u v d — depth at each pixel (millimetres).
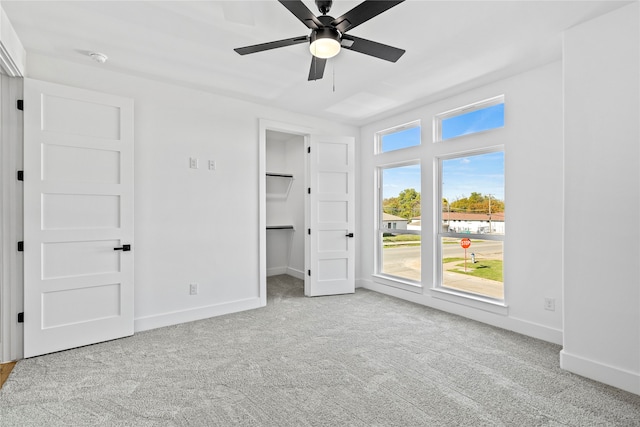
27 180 2510
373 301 4133
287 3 1666
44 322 2580
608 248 2150
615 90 2107
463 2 1997
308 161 4422
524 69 2957
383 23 2227
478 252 3477
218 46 2547
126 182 2938
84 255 2746
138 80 3121
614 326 2127
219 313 3604
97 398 1994
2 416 1816
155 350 2676
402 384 2166
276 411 1874
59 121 2633
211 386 2135
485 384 2162
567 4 2029
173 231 3324
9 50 2195
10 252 2496
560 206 2785
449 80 3203
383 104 3906
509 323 3123
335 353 2631
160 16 2145
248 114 3838
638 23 2010
